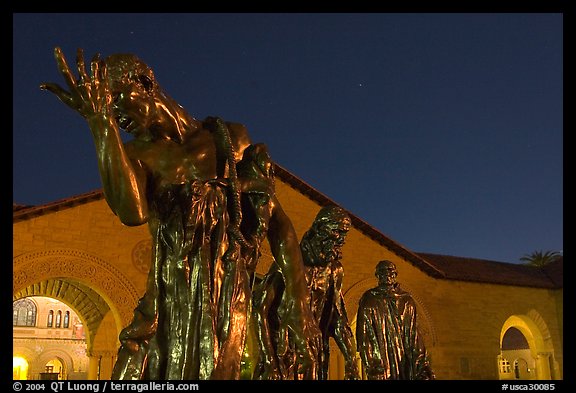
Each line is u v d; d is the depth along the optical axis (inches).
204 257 116.7
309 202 1191.6
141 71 124.3
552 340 1451.8
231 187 125.2
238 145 138.8
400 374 203.2
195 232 117.7
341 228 168.1
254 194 133.0
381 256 1248.8
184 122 130.8
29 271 903.1
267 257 951.6
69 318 2105.1
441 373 1257.4
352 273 1204.5
